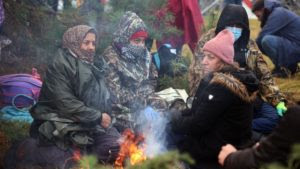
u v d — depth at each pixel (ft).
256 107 15.88
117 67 15.06
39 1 18.10
